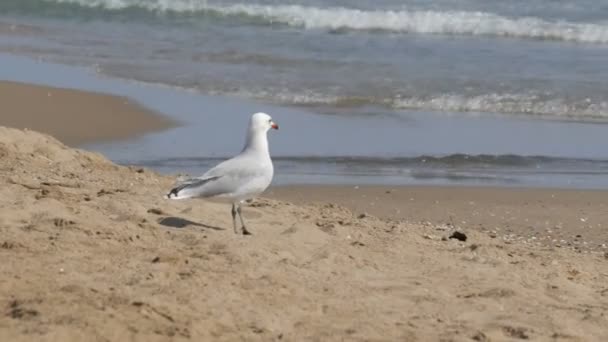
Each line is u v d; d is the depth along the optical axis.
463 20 33.00
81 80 25.55
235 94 24.34
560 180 17.45
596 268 11.44
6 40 31.42
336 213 13.51
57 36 32.25
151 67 27.34
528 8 34.91
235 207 10.98
